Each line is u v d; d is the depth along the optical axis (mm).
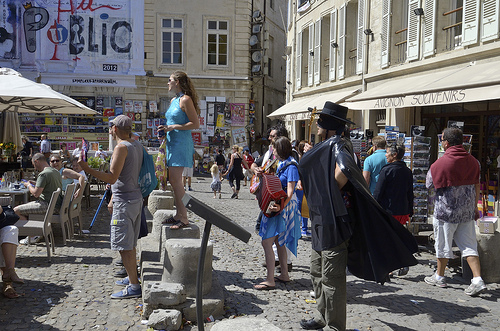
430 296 5383
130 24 28109
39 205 7555
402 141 8164
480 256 5992
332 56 18594
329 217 3793
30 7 27406
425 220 8164
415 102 9922
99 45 28000
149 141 28125
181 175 5414
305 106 18422
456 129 5734
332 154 3834
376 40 14883
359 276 4047
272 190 5297
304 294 5305
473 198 5645
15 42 27453
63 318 4434
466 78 8992
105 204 12531
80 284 5492
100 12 27891
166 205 8422
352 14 17359
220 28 29172
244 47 29250
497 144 9930
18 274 5859
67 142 27484
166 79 28547
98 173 4695
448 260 6207
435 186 5695
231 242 8227
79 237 8297
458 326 4457
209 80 28875
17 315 4484
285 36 37531
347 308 4906
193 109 5242
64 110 12641
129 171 4938
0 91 8773
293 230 5543
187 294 4652
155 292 4375
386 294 5426
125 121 4973
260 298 5109
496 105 9969
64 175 8680
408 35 12883
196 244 4723
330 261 3842
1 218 5059
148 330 4133
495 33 9531
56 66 27859
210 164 28469
